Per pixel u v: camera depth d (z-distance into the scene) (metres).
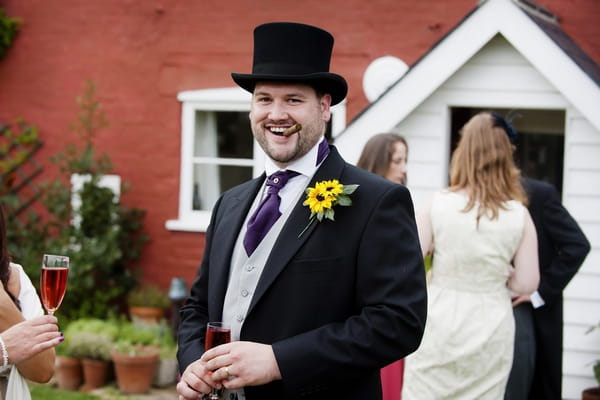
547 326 3.87
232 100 7.47
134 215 7.68
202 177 7.70
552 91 5.64
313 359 2.26
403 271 2.36
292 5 7.34
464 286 3.51
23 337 2.53
